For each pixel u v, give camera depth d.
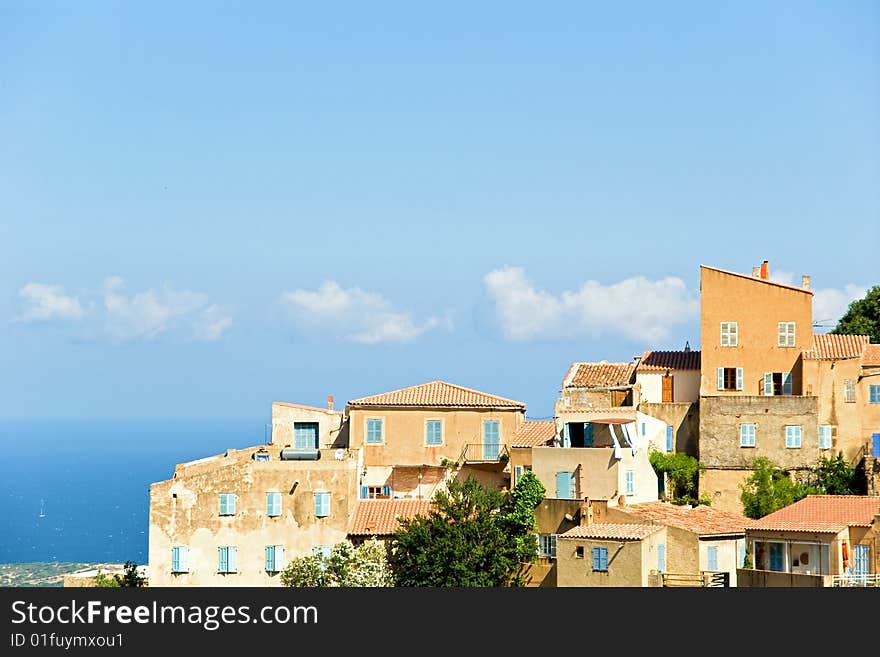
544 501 113.69
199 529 116.06
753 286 123.12
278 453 127.50
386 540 114.25
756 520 111.25
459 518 111.94
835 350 123.06
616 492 112.88
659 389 126.12
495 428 125.12
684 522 107.75
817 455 119.06
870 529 103.12
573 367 131.12
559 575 105.00
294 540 115.50
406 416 126.00
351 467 116.50
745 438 119.94
